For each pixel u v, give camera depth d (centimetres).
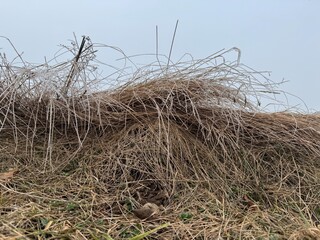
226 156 260
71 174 238
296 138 281
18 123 281
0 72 284
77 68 279
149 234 191
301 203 236
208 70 286
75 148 263
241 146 269
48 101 276
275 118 292
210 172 250
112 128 272
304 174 261
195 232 196
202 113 278
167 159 242
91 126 275
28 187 221
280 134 284
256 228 204
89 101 275
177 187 234
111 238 180
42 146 264
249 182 248
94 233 186
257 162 263
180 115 275
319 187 251
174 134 262
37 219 190
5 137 273
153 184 235
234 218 213
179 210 216
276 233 202
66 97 276
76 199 215
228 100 281
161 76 290
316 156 277
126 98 283
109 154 250
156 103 270
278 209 227
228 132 273
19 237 169
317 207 235
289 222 215
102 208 211
